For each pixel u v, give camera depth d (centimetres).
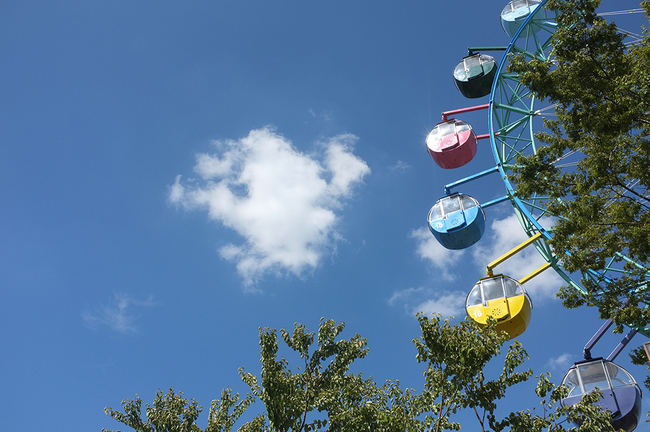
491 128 3900
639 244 2262
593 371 3209
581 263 2430
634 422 3039
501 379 1995
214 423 2838
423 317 2100
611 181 2295
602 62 2331
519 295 3466
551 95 2402
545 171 2514
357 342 2561
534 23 3956
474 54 4762
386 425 2116
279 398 2341
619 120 2205
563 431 1888
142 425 2712
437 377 2073
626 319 2364
